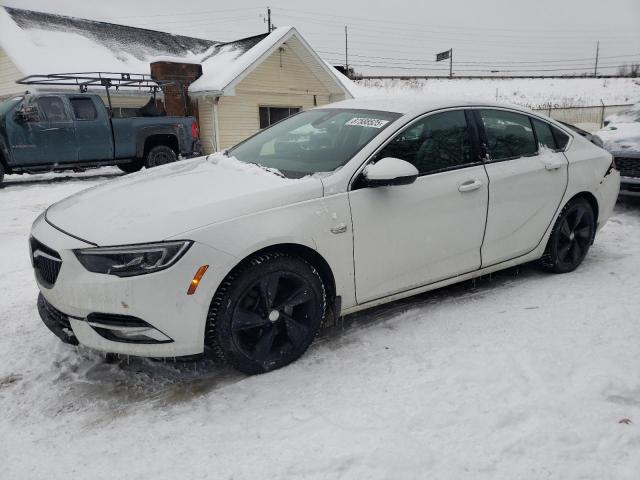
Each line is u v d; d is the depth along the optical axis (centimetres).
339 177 315
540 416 253
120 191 324
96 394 285
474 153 382
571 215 452
